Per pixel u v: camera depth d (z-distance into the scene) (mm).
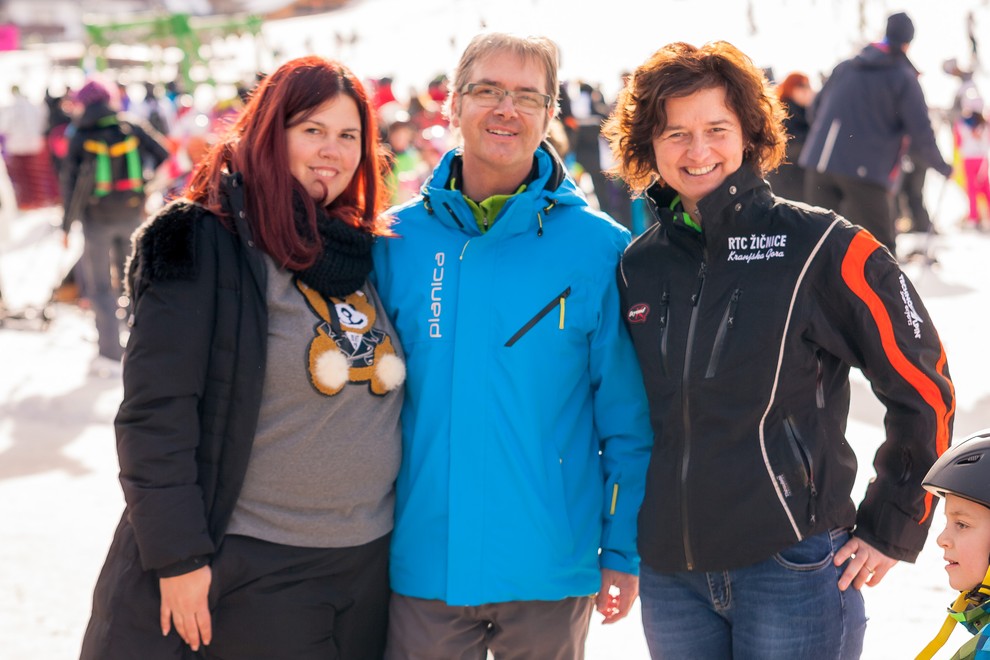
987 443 2143
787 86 9625
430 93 15914
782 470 2379
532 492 2686
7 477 6043
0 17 68000
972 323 8594
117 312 8750
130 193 8297
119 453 2443
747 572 2414
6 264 13758
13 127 18406
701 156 2447
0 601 4422
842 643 2412
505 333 2705
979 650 2010
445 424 2709
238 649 2535
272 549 2527
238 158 2537
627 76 2648
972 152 13445
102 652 2451
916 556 2434
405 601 2770
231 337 2451
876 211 8219
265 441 2502
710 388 2410
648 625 2592
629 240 2826
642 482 2766
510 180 2830
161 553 2387
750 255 2418
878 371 2389
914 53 29078
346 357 2559
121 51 31859
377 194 2779
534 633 2754
